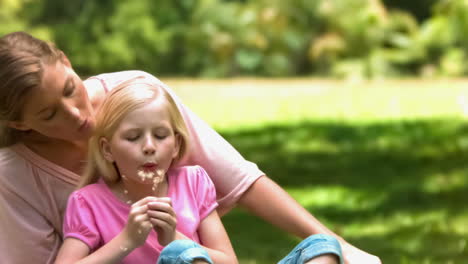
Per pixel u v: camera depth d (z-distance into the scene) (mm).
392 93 21281
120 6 27859
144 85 3410
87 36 27578
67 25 27547
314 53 27953
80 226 3344
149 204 3152
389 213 8062
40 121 3289
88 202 3395
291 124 15453
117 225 3359
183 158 3521
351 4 28125
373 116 16531
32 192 3611
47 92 3217
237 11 28891
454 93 20703
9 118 3293
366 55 27641
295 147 12547
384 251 6586
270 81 26422
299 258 3154
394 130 14055
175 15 28516
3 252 3607
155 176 3326
